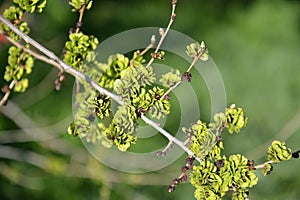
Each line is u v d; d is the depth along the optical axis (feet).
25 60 14.28
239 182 11.36
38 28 29.50
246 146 28.55
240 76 31.48
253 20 33.53
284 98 30.94
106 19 32.12
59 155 26.68
